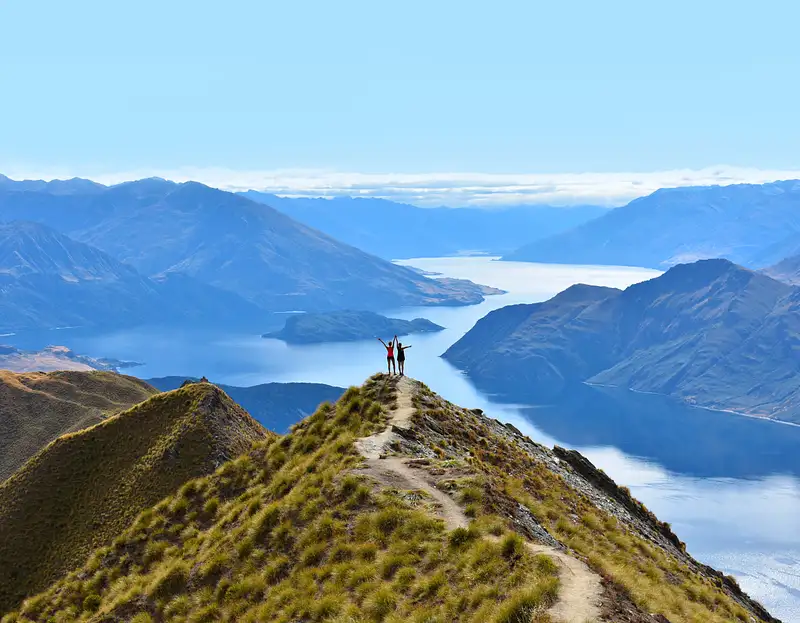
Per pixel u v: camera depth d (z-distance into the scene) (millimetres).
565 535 40188
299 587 34250
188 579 41812
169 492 88562
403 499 37500
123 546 52500
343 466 42938
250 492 50250
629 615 25016
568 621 23609
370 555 33781
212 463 92812
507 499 39031
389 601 29594
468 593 27781
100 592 49719
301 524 39125
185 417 101938
